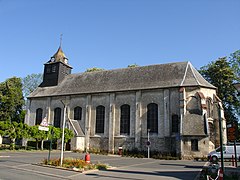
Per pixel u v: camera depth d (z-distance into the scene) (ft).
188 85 122.52
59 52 172.96
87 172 56.49
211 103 125.29
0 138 159.43
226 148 97.55
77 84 157.58
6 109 198.29
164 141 121.08
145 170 63.46
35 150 124.26
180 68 135.23
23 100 209.77
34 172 51.93
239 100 149.38
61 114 151.94
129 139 129.49
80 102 147.95
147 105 130.11
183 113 117.08
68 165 62.23
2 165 61.36
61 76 167.94
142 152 124.16
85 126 141.90
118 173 55.83
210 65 162.20
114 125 135.03
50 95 156.66
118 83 143.13
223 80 151.33
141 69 146.20
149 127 127.13
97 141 137.49
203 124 111.86
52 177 46.44
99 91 142.20
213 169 52.08
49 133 125.59
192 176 52.65
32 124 160.04
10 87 203.31
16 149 122.21
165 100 125.39
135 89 132.98
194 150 108.88
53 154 106.22
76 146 135.44
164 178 49.24
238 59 161.38
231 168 68.64
